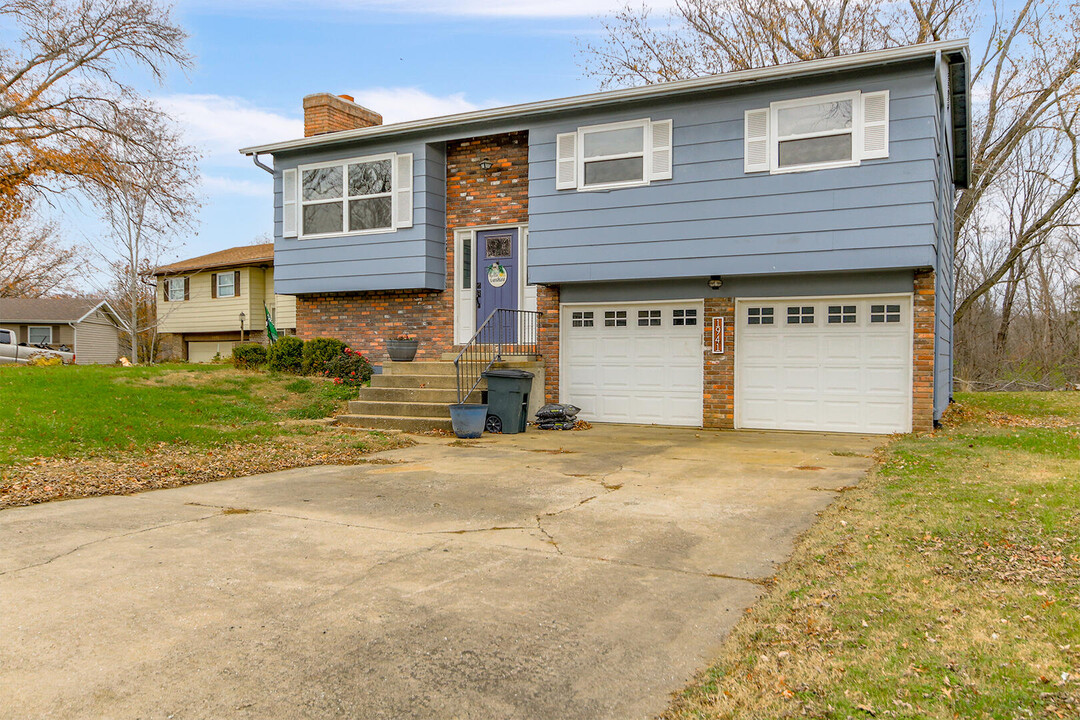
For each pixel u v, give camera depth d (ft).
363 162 50.44
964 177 61.57
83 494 23.36
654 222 40.81
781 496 23.25
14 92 70.23
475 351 46.62
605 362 45.01
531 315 47.01
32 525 19.49
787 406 40.73
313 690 10.72
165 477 26.30
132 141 74.13
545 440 37.22
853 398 39.32
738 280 41.29
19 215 77.15
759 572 16.02
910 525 18.31
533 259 43.96
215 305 98.02
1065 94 74.18
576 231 42.80
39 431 30.55
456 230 49.70
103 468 26.89
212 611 13.61
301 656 11.80
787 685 10.55
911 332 37.81
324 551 17.44
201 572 15.81
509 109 43.91
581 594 14.69
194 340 103.71
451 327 49.88
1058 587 13.78
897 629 12.21
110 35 72.43
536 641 12.47
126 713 10.02
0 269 125.59
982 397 62.13
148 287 100.48
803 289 39.86
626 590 14.92
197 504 22.35
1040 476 24.04
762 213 38.37
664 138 40.60
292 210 52.95
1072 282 96.84
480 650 12.10
